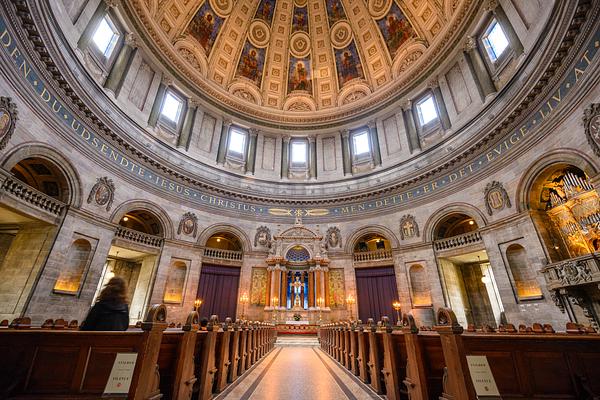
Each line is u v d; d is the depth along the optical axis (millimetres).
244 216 19609
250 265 18594
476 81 15992
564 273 9305
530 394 3180
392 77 22516
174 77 19750
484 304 15617
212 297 17328
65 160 11594
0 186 9016
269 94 25281
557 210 10945
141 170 15609
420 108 20047
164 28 19547
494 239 12766
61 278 11523
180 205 17219
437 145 17375
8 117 9172
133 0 16656
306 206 20625
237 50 23797
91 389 3207
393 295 17109
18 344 3357
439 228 16406
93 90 13602
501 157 12922
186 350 3893
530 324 10930
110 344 3375
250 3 23438
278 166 22688
